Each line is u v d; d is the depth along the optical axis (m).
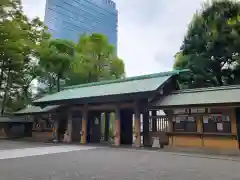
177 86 18.59
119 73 39.50
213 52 27.11
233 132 13.05
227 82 28.28
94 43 37.41
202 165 9.24
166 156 11.98
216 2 26.88
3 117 27.80
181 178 6.83
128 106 17.38
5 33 27.28
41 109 25.22
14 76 31.52
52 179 6.61
